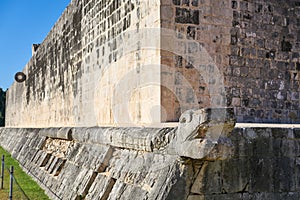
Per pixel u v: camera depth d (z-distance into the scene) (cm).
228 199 593
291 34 1210
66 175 1044
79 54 1709
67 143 1273
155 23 1031
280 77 1185
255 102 1135
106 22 1373
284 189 625
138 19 1127
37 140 1705
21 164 1714
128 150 800
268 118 1156
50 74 2383
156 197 584
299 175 636
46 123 2492
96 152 938
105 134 900
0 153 2370
